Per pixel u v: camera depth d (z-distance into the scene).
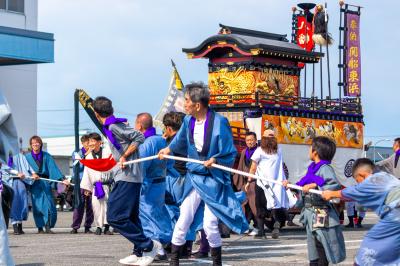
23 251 13.67
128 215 11.40
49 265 11.67
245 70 21.33
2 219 9.64
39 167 17.83
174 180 13.03
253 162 16.30
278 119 20.14
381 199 8.49
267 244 15.20
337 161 21.48
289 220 18.50
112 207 11.39
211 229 11.04
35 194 17.84
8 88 36.47
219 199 10.97
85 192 18.02
